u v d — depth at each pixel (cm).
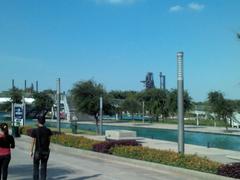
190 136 4872
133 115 9769
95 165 1980
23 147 2995
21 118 4284
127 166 1936
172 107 7288
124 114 10531
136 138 3391
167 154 1883
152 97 8606
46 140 1404
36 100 10050
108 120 9069
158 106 8450
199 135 4975
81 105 5028
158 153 1934
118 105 8750
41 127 1408
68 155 2436
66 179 1561
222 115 5581
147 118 10081
